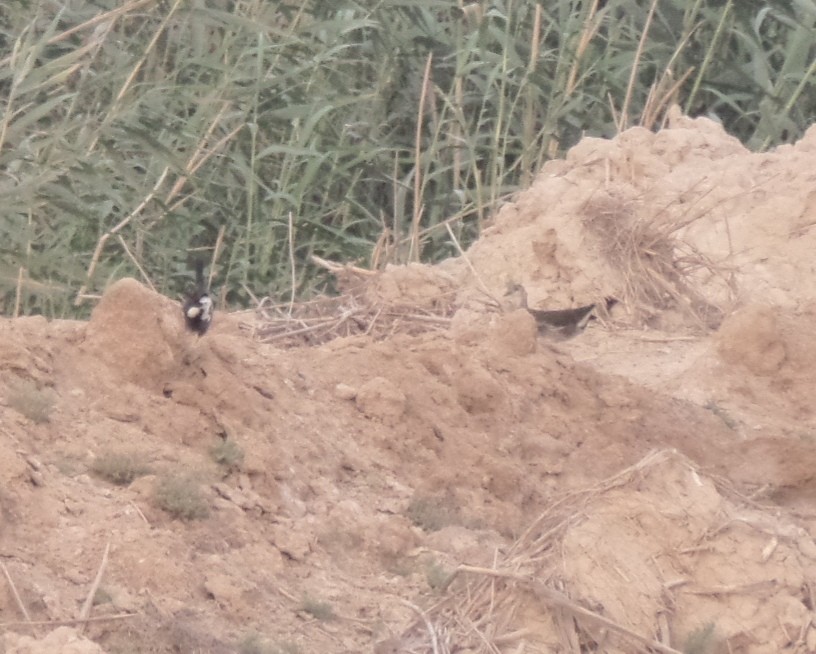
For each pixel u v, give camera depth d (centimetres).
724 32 2775
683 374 1916
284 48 2458
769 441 1691
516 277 2183
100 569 1101
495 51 2755
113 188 2323
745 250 2233
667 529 1292
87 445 1256
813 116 2828
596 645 1198
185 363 1409
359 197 2688
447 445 1528
